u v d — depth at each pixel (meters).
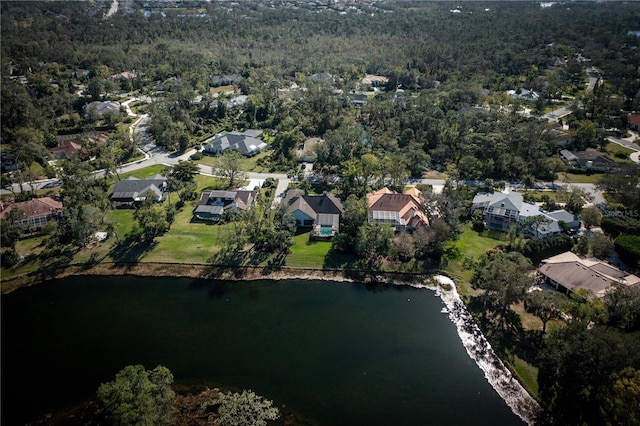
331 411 60.88
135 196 117.88
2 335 75.50
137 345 73.00
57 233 100.00
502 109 176.25
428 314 80.25
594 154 140.38
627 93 195.88
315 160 141.00
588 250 92.12
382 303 83.19
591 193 120.62
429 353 71.12
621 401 51.66
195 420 59.31
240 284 88.75
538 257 91.69
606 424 53.81
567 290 80.38
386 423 59.06
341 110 175.88
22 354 71.31
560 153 145.12
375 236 92.94
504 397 63.22
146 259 95.31
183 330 76.38
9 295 86.06
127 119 181.12
